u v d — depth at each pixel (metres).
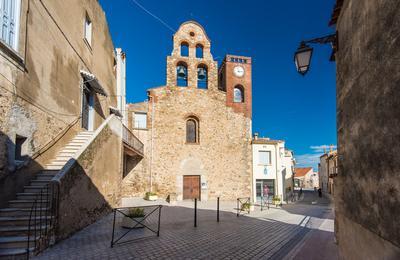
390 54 2.73
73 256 6.05
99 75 15.49
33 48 8.22
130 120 21.38
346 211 4.76
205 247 7.32
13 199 7.18
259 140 23.83
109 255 6.24
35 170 8.28
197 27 23.34
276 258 6.65
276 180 23.55
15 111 7.22
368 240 3.52
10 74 7.00
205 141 21.84
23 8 7.61
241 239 8.42
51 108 9.40
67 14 10.94
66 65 10.74
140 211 9.60
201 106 22.23
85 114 13.50
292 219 13.27
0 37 6.71
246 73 23.70
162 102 21.62
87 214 9.19
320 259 6.63
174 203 17.83
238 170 22.11
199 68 23.19
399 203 2.54
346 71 4.66
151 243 7.50
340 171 5.26
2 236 6.18
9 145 6.92
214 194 21.30
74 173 8.02
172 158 21.03
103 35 16.42
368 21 3.43
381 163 3.00
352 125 4.25
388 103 2.79
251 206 16.31
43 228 6.43
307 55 5.18
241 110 23.02
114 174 12.52
